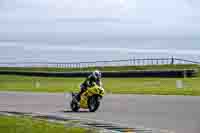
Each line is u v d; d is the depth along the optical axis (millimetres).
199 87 68562
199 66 158750
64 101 44594
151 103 39844
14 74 152125
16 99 47562
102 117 28562
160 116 28766
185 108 34438
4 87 81688
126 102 41625
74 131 20281
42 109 35344
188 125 23609
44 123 23844
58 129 20984
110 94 54812
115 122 25391
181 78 103750
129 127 22766
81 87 33469
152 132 20688
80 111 33656
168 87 71125
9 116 28203
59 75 135625
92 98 32969
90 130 20906
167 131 21047
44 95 54594
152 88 68500
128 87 74125
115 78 114062
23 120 25344
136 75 112688
